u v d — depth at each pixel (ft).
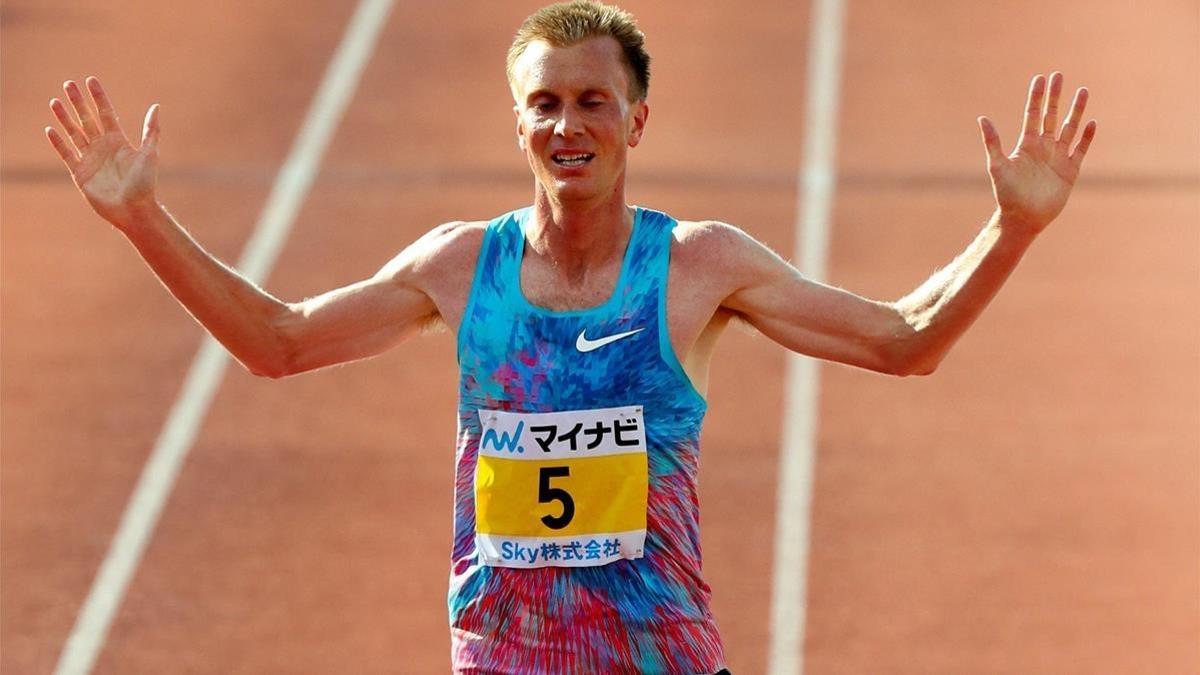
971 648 91.86
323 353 46.62
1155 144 166.71
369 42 190.08
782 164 161.99
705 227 45.50
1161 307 135.74
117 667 90.74
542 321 44.55
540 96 43.96
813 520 105.29
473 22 195.42
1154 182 158.51
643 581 44.55
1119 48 188.44
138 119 170.40
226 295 45.60
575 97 43.73
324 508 106.83
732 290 45.29
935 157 163.84
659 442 44.60
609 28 44.29
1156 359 127.34
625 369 44.32
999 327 132.67
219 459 112.68
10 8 197.77
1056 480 110.42
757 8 199.21
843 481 110.11
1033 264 143.54
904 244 146.30
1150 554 101.50
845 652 91.45
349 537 103.50
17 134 167.94
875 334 44.93
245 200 154.40
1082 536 103.55
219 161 162.20
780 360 127.13
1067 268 142.72
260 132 168.66
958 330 44.55
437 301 45.83
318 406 119.85
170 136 167.02
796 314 45.42
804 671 89.61
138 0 200.54
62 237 146.82
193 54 186.50
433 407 120.26
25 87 177.58
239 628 94.12
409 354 128.47
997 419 118.73
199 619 95.09
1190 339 130.31
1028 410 120.06
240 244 146.41
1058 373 125.39
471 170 161.68
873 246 146.20
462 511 45.68
